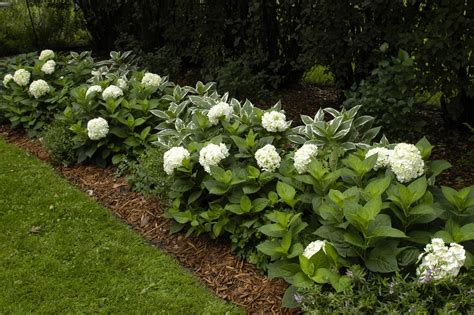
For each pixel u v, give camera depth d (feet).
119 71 21.20
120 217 13.65
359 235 9.19
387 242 9.04
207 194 12.51
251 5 21.25
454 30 13.84
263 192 11.83
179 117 16.48
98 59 30.66
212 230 11.86
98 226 13.04
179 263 11.60
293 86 22.88
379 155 10.68
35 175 15.97
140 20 26.32
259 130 13.79
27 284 10.97
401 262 8.88
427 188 10.25
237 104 15.39
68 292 10.68
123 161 15.96
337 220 9.47
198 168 12.48
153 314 9.93
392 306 8.09
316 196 10.52
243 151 12.64
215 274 11.07
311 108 20.11
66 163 16.70
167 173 12.53
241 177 11.73
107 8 29.19
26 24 33.58
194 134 14.20
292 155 12.24
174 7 24.32
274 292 10.18
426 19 14.82
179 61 24.07
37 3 33.01
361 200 9.81
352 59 17.38
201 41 23.71
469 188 9.32
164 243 12.39
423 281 8.00
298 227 10.20
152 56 24.13
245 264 11.16
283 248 9.86
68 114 17.22
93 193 14.96
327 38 16.75
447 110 16.06
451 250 8.04
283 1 20.49
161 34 26.16
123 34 27.45
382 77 14.44
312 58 17.66
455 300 7.92
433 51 13.99
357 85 17.84
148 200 14.02
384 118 14.14
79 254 11.90
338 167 11.80
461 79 15.07
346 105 15.20
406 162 9.84
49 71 20.36
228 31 22.79
